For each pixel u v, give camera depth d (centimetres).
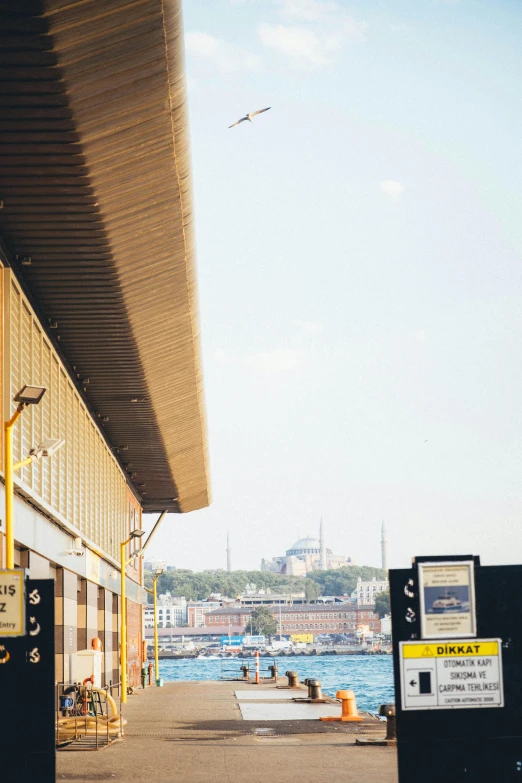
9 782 1103
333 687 10762
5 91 1830
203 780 1555
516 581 1088
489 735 1068
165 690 5441
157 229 2503
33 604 1133
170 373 3741
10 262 2505
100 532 4366
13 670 1122
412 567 1089
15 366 2553
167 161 2212
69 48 1720
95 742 2227
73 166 2097
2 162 2078
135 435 4616
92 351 3316
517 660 1078
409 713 1068
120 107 1945
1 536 2361
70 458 3484
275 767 1722
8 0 1602
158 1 1680
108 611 4834
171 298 2989
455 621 1078
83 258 2531
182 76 1966
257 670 5962
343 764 1753
